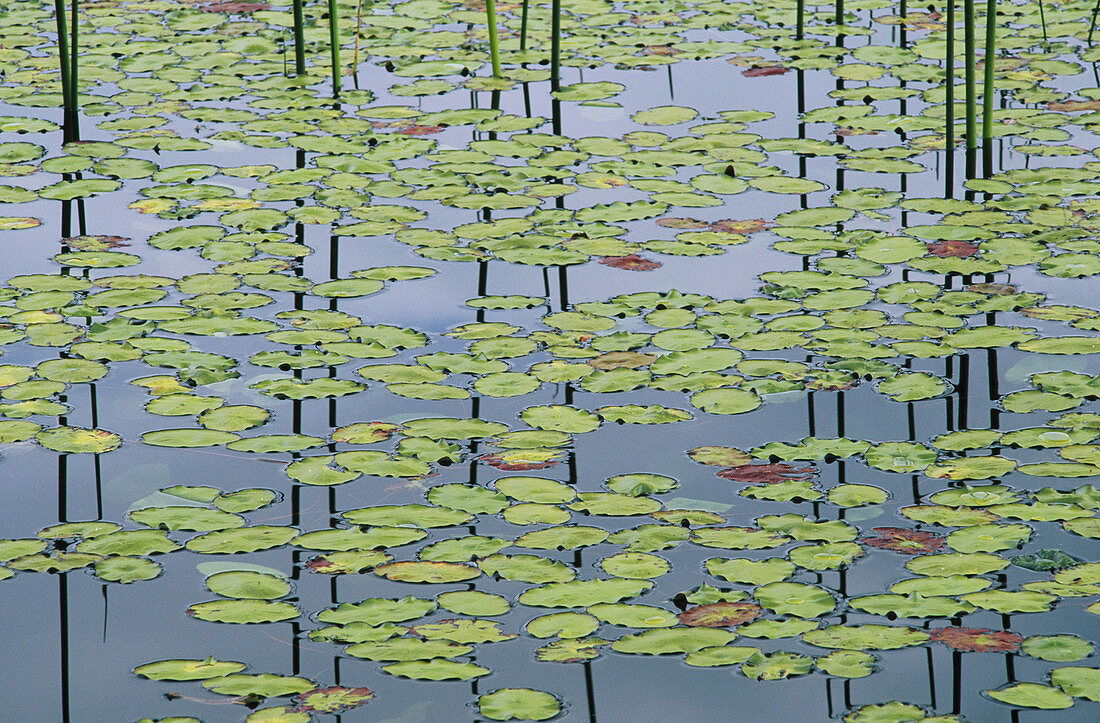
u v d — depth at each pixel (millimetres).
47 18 13312
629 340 6430
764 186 8586
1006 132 9320
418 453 5359
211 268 7352
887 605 4312
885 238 7691
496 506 4973
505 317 6754
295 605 4375
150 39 12492
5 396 5836
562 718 3793
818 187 8570
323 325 6617
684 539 4742
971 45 8500
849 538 4727
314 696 3898
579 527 4828
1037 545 4648
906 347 6246
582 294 7023
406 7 13648
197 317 6684
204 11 13516
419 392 5898
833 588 4430
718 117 10055
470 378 6059
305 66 11492
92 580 4520
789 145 9367
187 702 3887
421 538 4762
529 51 11914
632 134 9688
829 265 7332
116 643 4180
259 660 4090
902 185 8594
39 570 4559
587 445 5449
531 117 10117
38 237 7816
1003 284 7004
